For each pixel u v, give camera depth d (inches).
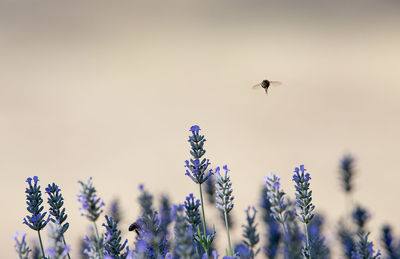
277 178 356.5
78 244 490.0
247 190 1453.0
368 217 524.7
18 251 295.4
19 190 1731.1
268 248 452.1
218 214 528.4
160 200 514.6
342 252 442.0
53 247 274.8
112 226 314.2
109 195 1521.9
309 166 1777.8
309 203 347.9
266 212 508.7
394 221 1144.2
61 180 1777.8
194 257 273.3
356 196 1413.6
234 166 1830.7
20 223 1402.6
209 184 537.0
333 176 1599.4
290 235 377.4
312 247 390.9
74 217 1132.5
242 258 326.0
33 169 1939.0
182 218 274.1
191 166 362.9
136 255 299.9
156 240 312.3
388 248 466.6
